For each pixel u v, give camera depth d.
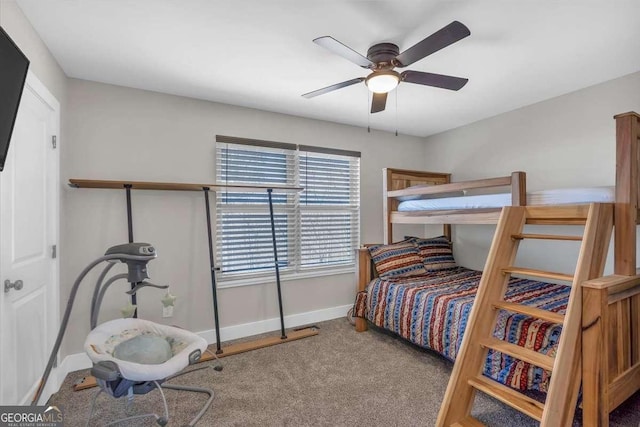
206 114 3.09
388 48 2.05
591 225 1.76
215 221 3.13
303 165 3.66
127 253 1.66
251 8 1.75
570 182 3.01
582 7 1.75
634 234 1.85
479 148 3.85
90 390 2.24
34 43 1.91
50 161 2.17
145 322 2.07
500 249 2.02
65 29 1.92
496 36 2.04
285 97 3.03
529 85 2.83
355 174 4.02
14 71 1.32
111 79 2.62
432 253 3.72
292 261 3.60
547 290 2.77
